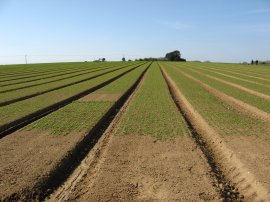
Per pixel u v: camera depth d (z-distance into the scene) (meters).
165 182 10.65
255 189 10.24
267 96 30.70
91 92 35.41
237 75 60.31
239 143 14.64
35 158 13.05
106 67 94.12
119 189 10.22
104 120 20.88
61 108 24.14
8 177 11.20
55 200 10.00
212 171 11.66
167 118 19.94
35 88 39.03
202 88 37.78
